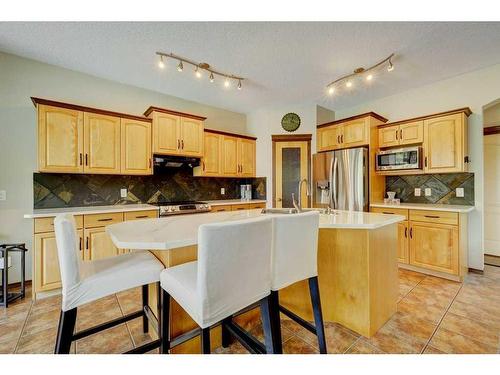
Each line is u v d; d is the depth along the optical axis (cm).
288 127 432
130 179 346
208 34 222
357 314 179
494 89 288
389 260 197
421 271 302
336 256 188
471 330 181
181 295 114
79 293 116
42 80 278
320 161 388
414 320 195
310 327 152
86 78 307
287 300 197
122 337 176
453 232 272
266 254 119
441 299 230
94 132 284
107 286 122
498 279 280
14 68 263
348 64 279
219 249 100
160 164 341
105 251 266
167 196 382
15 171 265
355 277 180
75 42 236
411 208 303
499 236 362
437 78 320
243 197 464
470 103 305
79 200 304
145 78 319
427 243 291
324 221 174
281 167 435
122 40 232
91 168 282
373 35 223
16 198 266
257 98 394
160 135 333
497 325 187
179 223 176
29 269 270
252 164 456
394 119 376
